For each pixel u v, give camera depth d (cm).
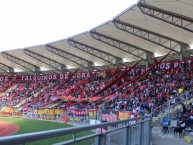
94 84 5078
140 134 949
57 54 4972
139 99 3544
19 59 5653
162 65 4200
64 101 4803
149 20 3033
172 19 2897
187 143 1595
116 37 3803
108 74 5053
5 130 3136
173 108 2772
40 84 5981
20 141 257
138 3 2648
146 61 4412
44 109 4325
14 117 4738
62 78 5744
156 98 3353
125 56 4703
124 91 4269
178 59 4041
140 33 3516
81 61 5334
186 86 3303
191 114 2234
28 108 4716
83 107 3978
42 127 3275
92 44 4281
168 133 2123
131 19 3081
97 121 2911
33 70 6206
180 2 2436
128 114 2325
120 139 657
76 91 5144
